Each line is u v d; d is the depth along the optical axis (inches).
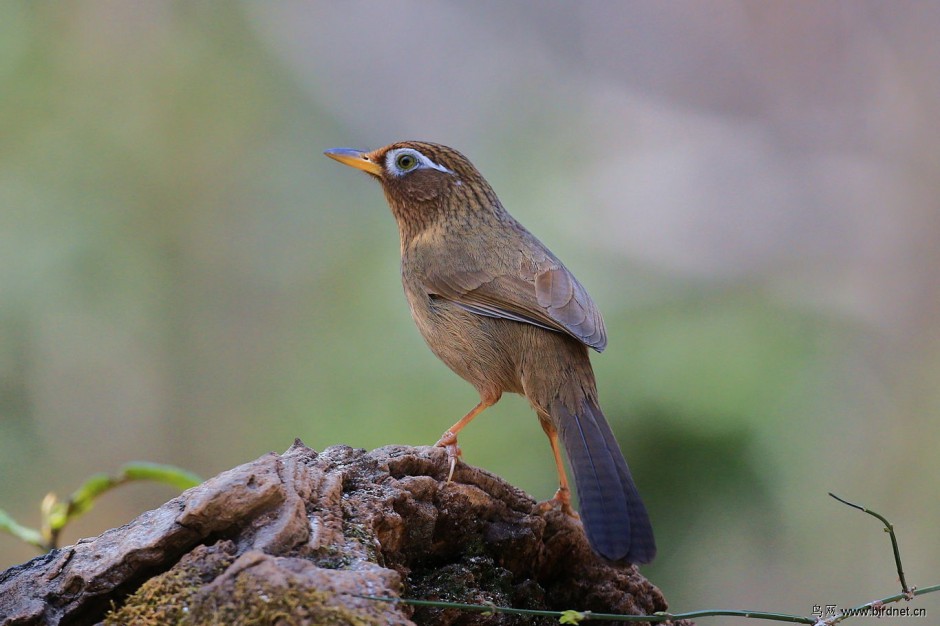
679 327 476.7
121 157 580.1
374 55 718.5
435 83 733.3
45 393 548.4
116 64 595.5
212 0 624.1
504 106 737.0
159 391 565.0
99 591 200.1
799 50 764.0
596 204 647.1
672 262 613.6
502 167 696.4
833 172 732.7
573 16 761.6
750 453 440.5
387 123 711.1
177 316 573.6
